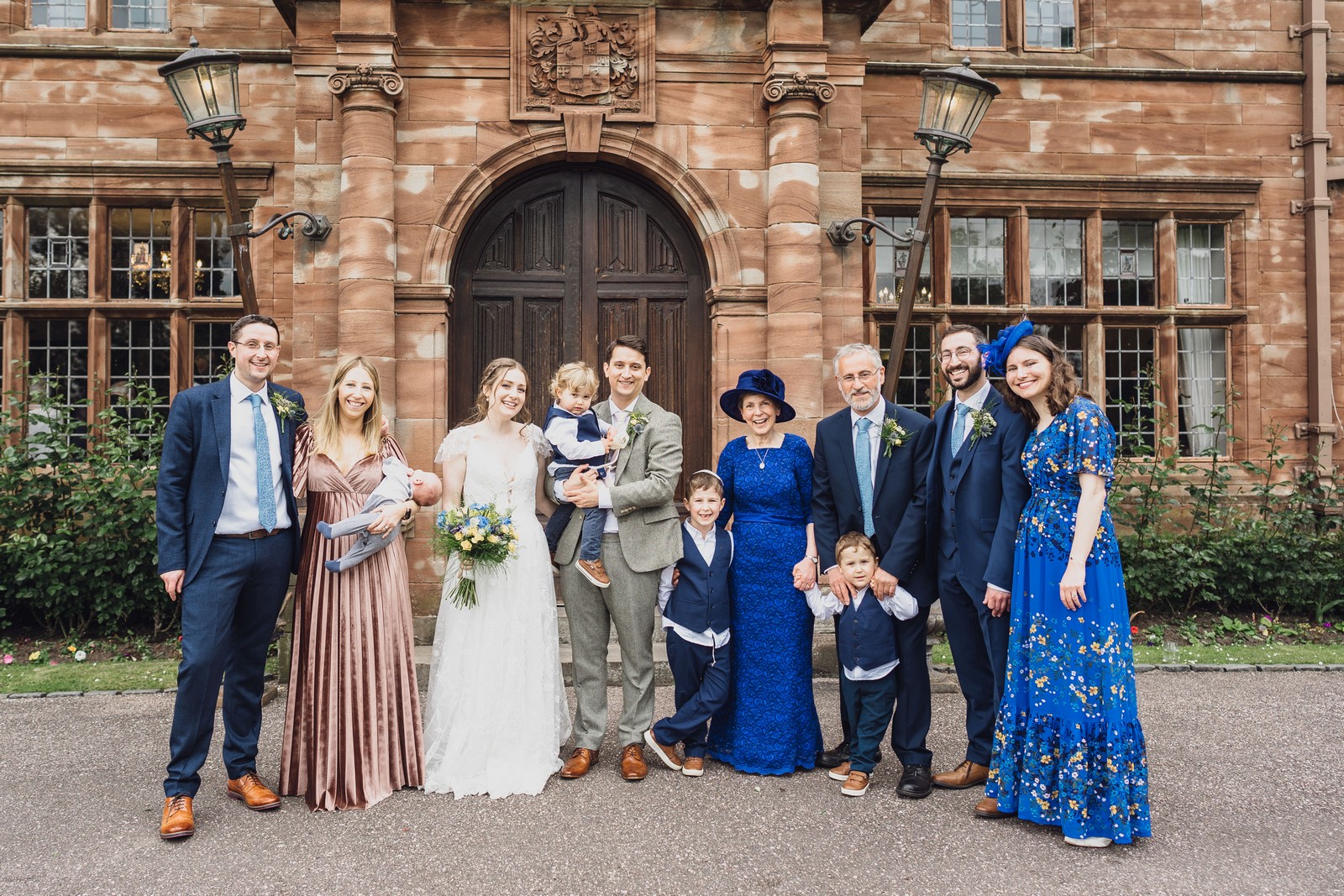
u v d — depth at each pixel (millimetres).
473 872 2889
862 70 6438
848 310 6363
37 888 2771
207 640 3260
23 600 6465
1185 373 8227
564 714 4086
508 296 6512
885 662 3553
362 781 3459
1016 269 7973
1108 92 8047
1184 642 6395
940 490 3703
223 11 7496
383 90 5852
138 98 7391
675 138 6266
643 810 3408
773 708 3803
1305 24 8156
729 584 3873
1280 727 4453
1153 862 2979
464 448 3826
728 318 6234
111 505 6336
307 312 6016
